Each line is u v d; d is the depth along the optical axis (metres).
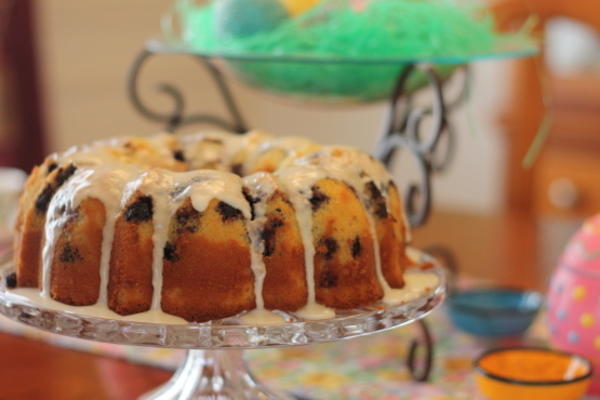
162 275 1.01
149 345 0.97
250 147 1.14
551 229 1.62
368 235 1.04
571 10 1.71
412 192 1.26
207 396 1.08
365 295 1.03
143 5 3.01
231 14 1.25
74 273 1.01
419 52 1.22
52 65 2.76
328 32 1.23
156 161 1.12
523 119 1.78
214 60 1.36
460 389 1.15
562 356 1.12
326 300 1.02
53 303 1.02
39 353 1.22
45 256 1.03
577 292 1.15
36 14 2.67
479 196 2.81
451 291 1.30
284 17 1.25
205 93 3.23
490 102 2.70
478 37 1.27
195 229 1.00
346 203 1.03
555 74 2.33
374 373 1.18
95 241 1.01
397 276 1.06
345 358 1.22
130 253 1.00
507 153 1.82
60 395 1.14
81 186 1.02
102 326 0.98
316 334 0.98
